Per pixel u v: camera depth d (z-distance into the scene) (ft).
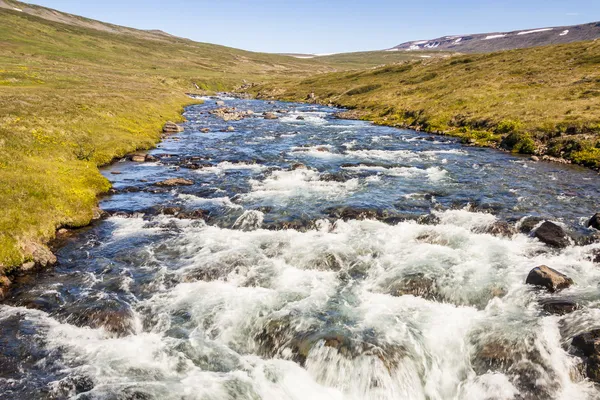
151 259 59.62
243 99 424.87
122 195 88.12
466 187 94.07
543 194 88.17
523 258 58.39
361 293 50.72
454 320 44.75
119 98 203.72
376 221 73.51
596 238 64.18
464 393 36.73
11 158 82.28
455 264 56.59
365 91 383.86
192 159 123.85
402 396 36.22
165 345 41.78
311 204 82.23
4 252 54.24
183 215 76.64
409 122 216.95
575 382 36.22
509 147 143.64
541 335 41.19
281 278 54.08
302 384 37.32
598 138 125.18
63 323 44.83
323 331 42.39
